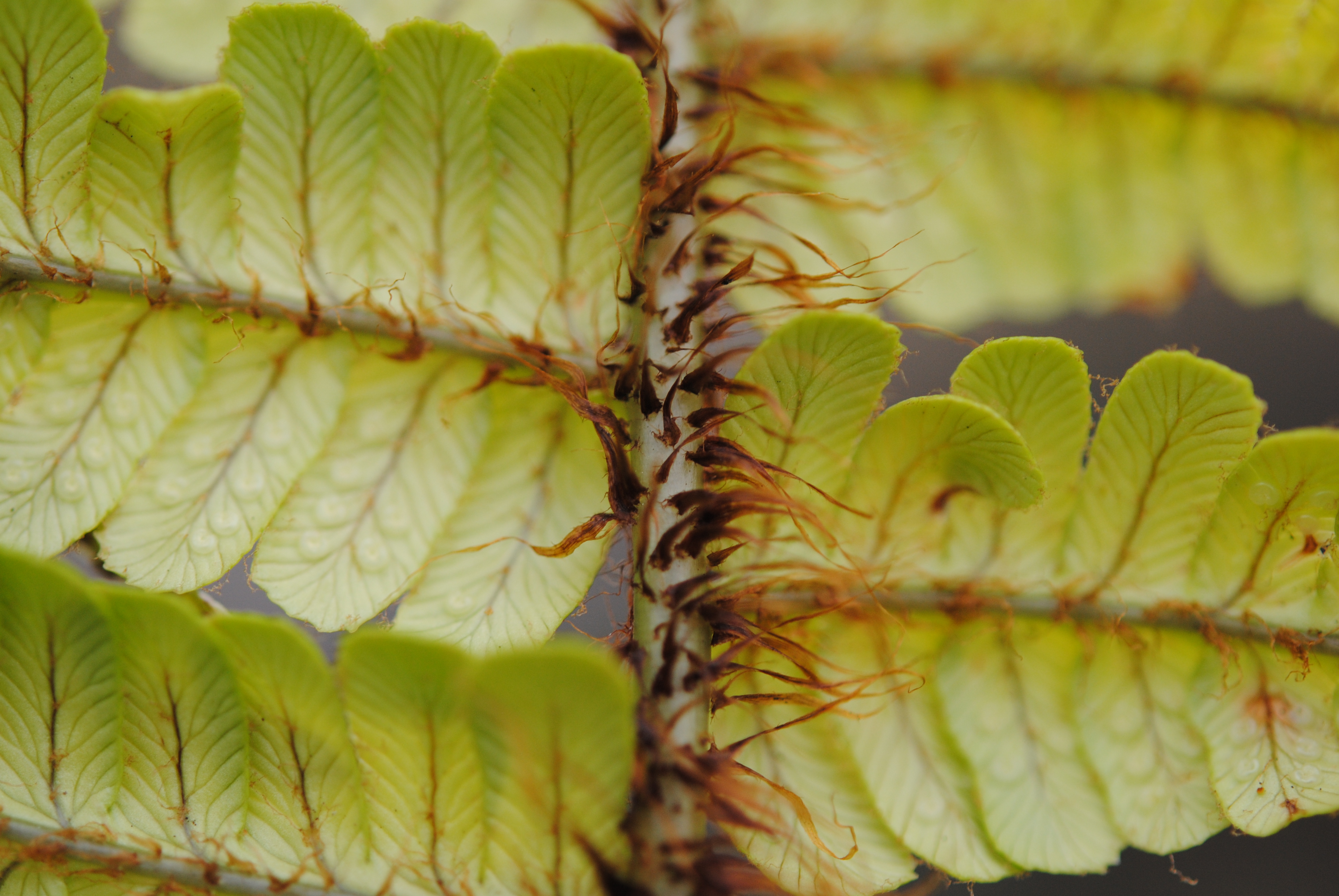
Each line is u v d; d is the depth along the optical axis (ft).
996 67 0.65
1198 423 0.60
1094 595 0.61
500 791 0.58
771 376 0.60
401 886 0.59
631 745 0.57
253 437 0.60
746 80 0.65
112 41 0.64
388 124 0.61
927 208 0.66
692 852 0.58
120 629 0.58
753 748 0.61
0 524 0.60
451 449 0.61
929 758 0.61
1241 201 0.66
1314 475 0.60
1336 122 0.66
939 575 0.61
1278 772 0.60
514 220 0.61
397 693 0.57
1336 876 0.65
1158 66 0.65
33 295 0.60
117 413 0.60
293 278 0.61
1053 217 0.66
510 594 0.60
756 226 0.65
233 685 0.58
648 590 0.60
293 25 0.60
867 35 0.65
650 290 0.61
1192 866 0.66
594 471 0.61
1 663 0.58
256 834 0.59
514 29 0.65
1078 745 0.61
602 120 0.60
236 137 0.60
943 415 0.60
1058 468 0.61
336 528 0.60
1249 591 0.61
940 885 0.61
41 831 0.59
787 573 0.61
